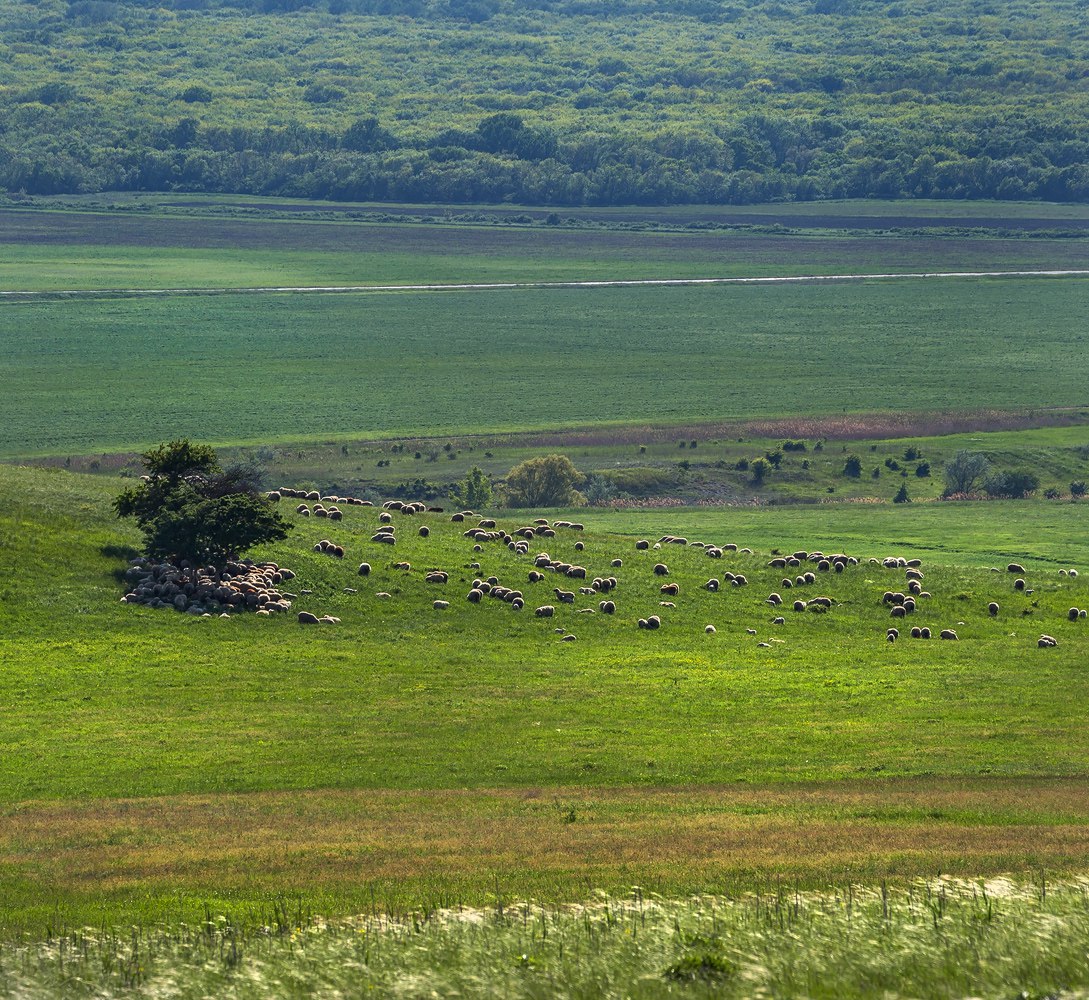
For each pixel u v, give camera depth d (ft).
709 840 360.69
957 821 390.63
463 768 472.85
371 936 244.22
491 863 334.85
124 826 388.16
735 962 222.07
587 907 260.21
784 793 435.12
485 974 221.05
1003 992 212.43
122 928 266.77
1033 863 321.11
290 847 359.05
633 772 468.34
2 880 327.06
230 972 227.20
